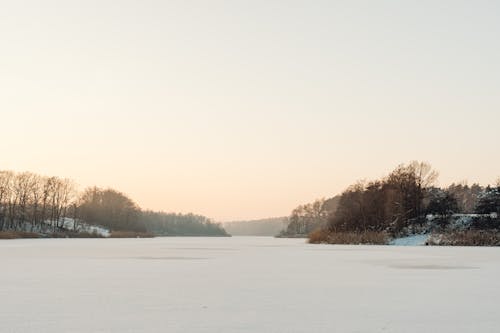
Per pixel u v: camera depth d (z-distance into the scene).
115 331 13.73
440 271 31.20
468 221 84.50
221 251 59.59
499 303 18.72
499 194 86.00
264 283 24.58
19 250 56.00
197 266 34.84
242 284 24.11
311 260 41.50
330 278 27.05
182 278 26.72
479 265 35.69
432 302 18.89
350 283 24.73
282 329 14.14
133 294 20.50
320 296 20.28
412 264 36.72
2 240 99.31
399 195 90.25
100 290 21.70
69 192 144.25
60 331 13.71
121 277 26.97
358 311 16.95
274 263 38.12
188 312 16.59
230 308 17.38
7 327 14.20
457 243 74.75
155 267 33.72
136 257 44.81
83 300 18.94
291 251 58.69
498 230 79.06
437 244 75.81
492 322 15.24
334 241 87.38
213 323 14.84
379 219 91.75
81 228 155.62
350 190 105.88
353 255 48.94
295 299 19.50
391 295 20.67
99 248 63.19
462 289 22.62
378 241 82.19
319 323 14.98
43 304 17.97
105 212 178.00
